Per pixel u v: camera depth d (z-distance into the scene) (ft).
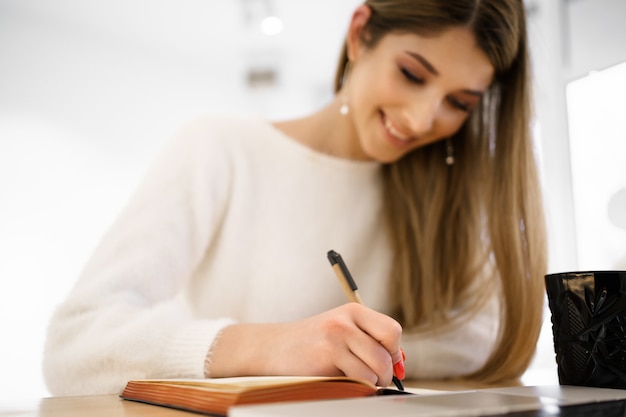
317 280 3.51
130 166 8.93
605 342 1.79
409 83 2.99
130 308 2.53
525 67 3.34
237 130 3.53
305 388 1.38
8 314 8.07
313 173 3.58
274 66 9.51
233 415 1.13
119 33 8.86
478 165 3.59
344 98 3.57
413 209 3.62
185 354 2.22
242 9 8.36
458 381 3.09
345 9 8.27
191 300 3.50
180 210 3.16
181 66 9.27
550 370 3.77
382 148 3.24
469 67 2.96
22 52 8.55
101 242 2.92
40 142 8.55
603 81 3.82
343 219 3.60
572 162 3.95
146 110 9.07
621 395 1.55
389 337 1.97
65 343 2.48
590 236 3.83
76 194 8.63
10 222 8.31
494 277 3.42
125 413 1.47
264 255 3.47
